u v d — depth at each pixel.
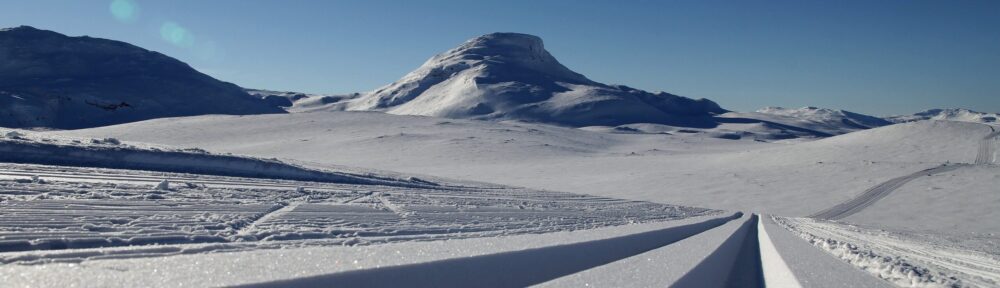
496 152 92.75
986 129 85.94
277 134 102.69
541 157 91.06
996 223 41.62
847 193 54.97
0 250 5.24
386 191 20.94
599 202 29.81
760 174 67.88
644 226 11.22
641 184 63.56
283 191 16.14
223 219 9.12
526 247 4.89
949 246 19.89
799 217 43.00
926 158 73.44
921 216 44.88
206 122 111.38
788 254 6.72
